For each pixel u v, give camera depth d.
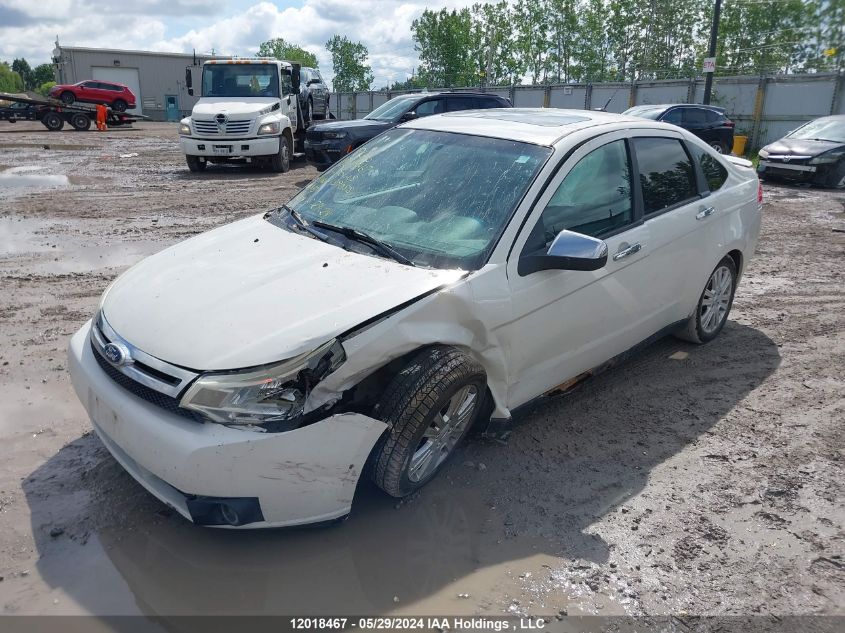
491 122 4.18
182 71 53.09
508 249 3.32
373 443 2.82
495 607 2.65
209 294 2.98
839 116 16.66
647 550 3.00
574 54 46.53
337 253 3.32
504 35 49.62
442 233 3.42
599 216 3.85
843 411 4.34
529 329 3.44
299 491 2.67
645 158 4.27
